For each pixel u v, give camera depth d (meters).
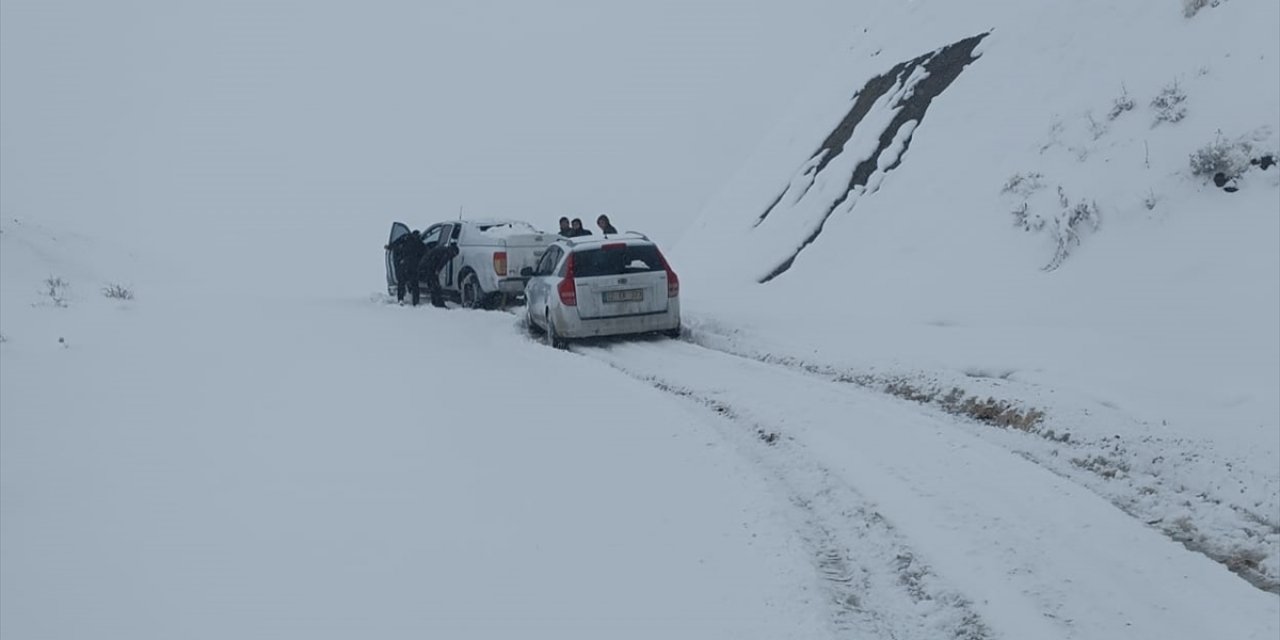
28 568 7.02
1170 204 14.28
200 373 13.72
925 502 7.39
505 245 21.41
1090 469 8.27
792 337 14.80
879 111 22.31
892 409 10.16
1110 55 17.91
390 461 9.02
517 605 5.99
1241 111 14.66
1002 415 9.85
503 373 13.09
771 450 9.01
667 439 9.40
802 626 5.55
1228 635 5.45
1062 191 15.63
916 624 5.69
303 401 11.66
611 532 7.07
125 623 6.11
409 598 6.17
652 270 15.98
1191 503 7.43
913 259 17.19
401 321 19.36
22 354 15.44
